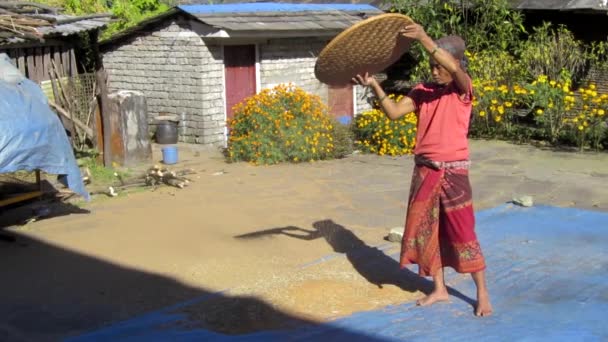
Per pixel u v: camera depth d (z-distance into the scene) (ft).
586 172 34.27
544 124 43.37
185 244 22.59
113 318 16.71
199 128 44.37
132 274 19.83
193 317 16.60
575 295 17.48
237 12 44.96
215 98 44.37
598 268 19.48
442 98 15.78
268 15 45.80
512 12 47.96
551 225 23.99
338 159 39.40
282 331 15.64
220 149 43.11
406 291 18.07
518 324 15.70
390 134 40.42
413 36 14.98
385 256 21.04
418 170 16.31
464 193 15.79
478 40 48.60
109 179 33.81
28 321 16.62
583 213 25.50
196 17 42.09
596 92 41.73
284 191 30.83
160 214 26.66
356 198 29.35
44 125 23.91
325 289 18.12
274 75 47.09
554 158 38.45
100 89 36.09
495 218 25.11
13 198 25.40
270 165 37.58
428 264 16.56
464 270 16.03
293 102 39.68
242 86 45.83
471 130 46.09
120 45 47.11
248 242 22.76
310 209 27.43
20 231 24.57
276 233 23.86
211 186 32.09
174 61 44.68
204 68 43.45
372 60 16.20
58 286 18.99
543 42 45.50
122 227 24.85
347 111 52.49
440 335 15.20
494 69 45.96
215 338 15.29
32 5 38.09
